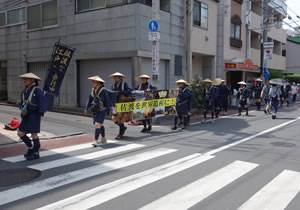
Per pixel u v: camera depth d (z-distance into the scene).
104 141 10.15
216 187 6.20
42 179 6.62
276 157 8.62
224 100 19.03
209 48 24.98
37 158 8.27
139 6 17.78
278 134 12.28
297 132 12.77
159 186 6.23
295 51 46.81
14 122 12.02
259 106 22.47
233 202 5.46
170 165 7.71
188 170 7.32
